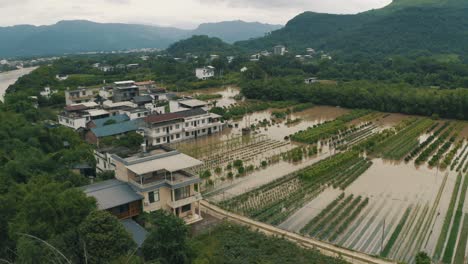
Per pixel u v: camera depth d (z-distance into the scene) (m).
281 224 51.25
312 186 64.38
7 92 148.62
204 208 54.09
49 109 123.25
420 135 98.31
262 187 64.12
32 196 33.91
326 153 83.75
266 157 81.69
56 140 71.81
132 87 133.25
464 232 47.94
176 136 94.25
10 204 35.94
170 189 45.94
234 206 56.56
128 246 32.47
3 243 34.81
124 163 47.16
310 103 140.75
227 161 79.62
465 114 113.94
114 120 93.81
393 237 46.97
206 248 36.50
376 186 64.12
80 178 52.28
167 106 119.44
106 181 49.31
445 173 69.75
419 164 75.06
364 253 42.25
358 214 53.59
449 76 162.00
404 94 126.12
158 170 46.62
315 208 56.09
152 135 88.62
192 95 159.12
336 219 51.22
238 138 96.12
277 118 120.94
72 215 34.53
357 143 90.88
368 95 131.38
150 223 37.19
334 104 139.25
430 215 52.94
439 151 80.50
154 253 32.69
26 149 59.84
